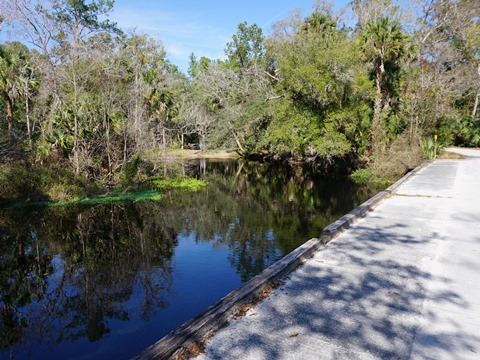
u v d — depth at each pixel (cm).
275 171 2488
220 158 3425
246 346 243
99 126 1656
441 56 2706
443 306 296
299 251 420
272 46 2233
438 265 389
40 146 1475
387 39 1758
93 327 480
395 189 883
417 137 1802
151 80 2762
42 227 1028
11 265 745
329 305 302
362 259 413
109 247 852
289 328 266
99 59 1762
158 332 463
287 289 336
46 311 536
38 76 1772
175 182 1831
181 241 885
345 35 2255
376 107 1820
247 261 722
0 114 1956
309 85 1778
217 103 3600
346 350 236
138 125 1734
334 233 507
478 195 804
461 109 2938
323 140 1856
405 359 226
